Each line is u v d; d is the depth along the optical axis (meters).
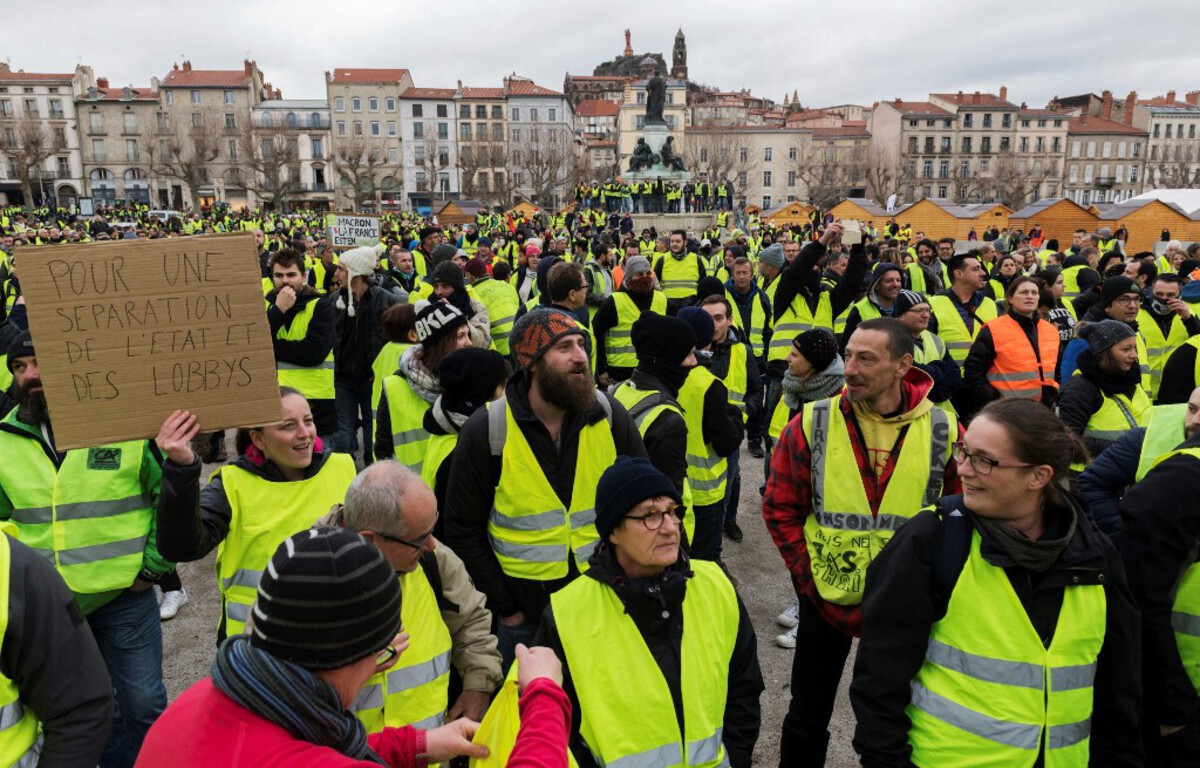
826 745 3.41
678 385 3.95
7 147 83.75
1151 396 7.30
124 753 3.29
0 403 4.57
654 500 2.19
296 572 1.47
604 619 2.25
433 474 3.63
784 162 92.88
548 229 35.25
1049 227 34.09
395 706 2.49
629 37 142.00
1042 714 2.18
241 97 89.25
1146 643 2.46
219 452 7.77
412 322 5.43
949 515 2.34
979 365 5.68
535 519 3.16
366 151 89.81
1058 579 2.17
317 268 11.96
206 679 1.59
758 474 8.15
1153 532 2.42
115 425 2.52
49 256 2.43
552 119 92.62
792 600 5.39
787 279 7.19
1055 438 2.14
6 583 1.99
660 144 43.28
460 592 2.75
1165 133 100.94
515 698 1.96
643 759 2.16
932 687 2.29
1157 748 2.57
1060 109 102.62
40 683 2.05
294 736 1.44
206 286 2.55
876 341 3.02
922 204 40.12
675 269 11.23
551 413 3.21
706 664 2.28
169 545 2.62
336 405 7.15
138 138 88.50
